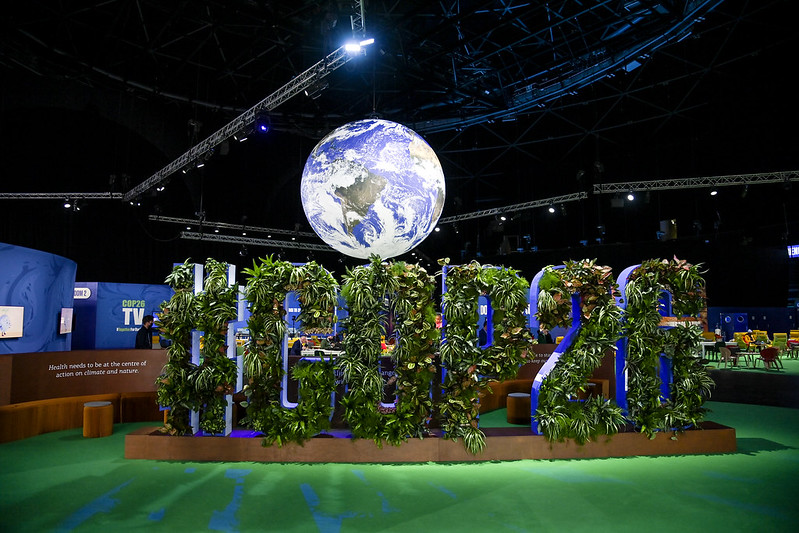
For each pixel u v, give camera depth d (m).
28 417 7.68
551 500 5.00
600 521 4.50
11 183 16.95
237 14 13.34
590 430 6.48
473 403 6.46
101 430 7.68
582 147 23.97
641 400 6.75
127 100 16.92
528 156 25.20
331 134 7.97
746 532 4.29
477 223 27.11
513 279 6.76
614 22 14.11
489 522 4.47
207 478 5.64
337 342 7.09
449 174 26.31
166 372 6.66
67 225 18.69
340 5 12.48
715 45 17.05
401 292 6.54
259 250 24.39
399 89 18.02
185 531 4.28
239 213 21.81
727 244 21.80
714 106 19.94
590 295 6.77
